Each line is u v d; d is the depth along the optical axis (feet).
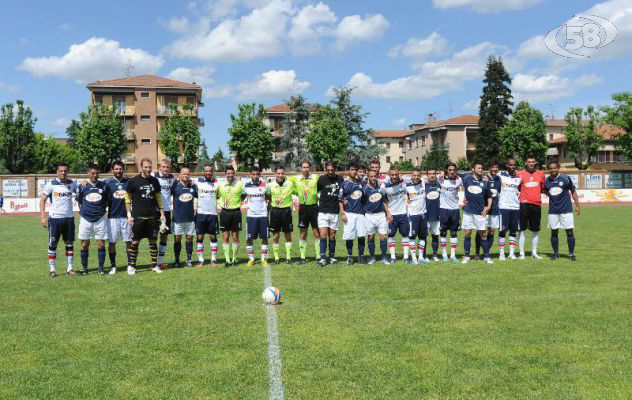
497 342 17.07
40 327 19.51
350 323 19.57
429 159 219.00
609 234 52.39
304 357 15.87
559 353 15.94
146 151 195.42
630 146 168.86
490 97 208.85
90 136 169.17
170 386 13.79
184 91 195.62
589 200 127.13
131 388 13.70
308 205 36.22
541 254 39.55
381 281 28.30
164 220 33.94
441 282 27.73
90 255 42.73
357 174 35.37
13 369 15.19
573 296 23.71
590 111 193.57
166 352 16.52
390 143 303.07
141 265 36.68
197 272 32.50
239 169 170.09
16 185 118.42
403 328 18.83
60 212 31.91
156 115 195.11
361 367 14.98
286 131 188.85
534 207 36.63
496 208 35.86
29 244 50.31
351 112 190.49
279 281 28.73
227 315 21.03
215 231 35.99
